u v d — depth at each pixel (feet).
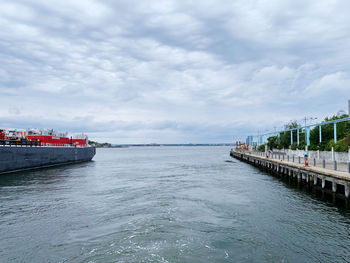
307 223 49.49
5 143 131.95
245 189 83.35
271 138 241.55
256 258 35.88
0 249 40.14
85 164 198.29
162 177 116.16
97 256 37.14
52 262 35.88
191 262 34.91
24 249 40.04
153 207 61.46
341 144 109.09
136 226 48.44
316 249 38.50
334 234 44.01
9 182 102.37
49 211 59.77
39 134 186.70
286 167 99.04
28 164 139.95
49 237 44.47
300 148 159.22
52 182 102.37
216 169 151.33
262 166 144.66
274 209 59.11
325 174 68.39
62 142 203.41
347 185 58.95
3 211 59.93
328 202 65.46
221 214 55.52
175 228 47.19
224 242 41.14
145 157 338.13
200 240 41.91
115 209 60.54
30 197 74.59
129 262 35.17
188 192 78.84
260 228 47.03
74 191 83.35
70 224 50.72
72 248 39.96
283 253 37.29
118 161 243.81
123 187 89.66
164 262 34.94
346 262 34.71
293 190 81.56
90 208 61.93
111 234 45.01
